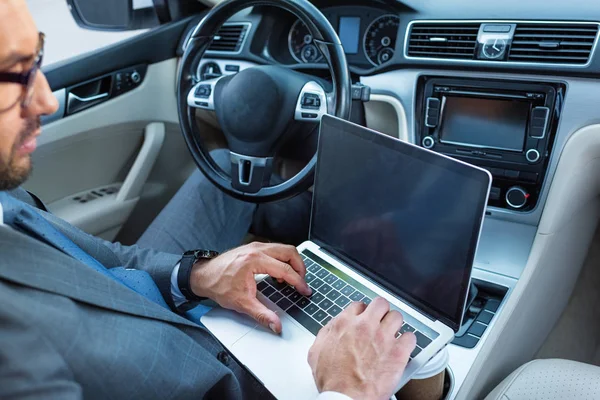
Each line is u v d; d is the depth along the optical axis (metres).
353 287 0.87
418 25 1.14
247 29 1.40
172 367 0.65
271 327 0.79
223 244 1.21
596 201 1.23
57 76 1.35
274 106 1.08
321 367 0.67
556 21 1.00
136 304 0.66
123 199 1.55
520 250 1.11
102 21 1.46
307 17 1.03
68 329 0.55
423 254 0.78
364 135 0.83
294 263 0.89
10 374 0.49
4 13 0.48
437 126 1.18
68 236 0.81
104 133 1.51
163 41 1.53
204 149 1.21
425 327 0.78
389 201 0.81
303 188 1.10
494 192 1.14
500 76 1.07
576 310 1.39
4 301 0.51
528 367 0.90
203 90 1.16
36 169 1.41
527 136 1.08
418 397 0.82
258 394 0.86
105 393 0.58
